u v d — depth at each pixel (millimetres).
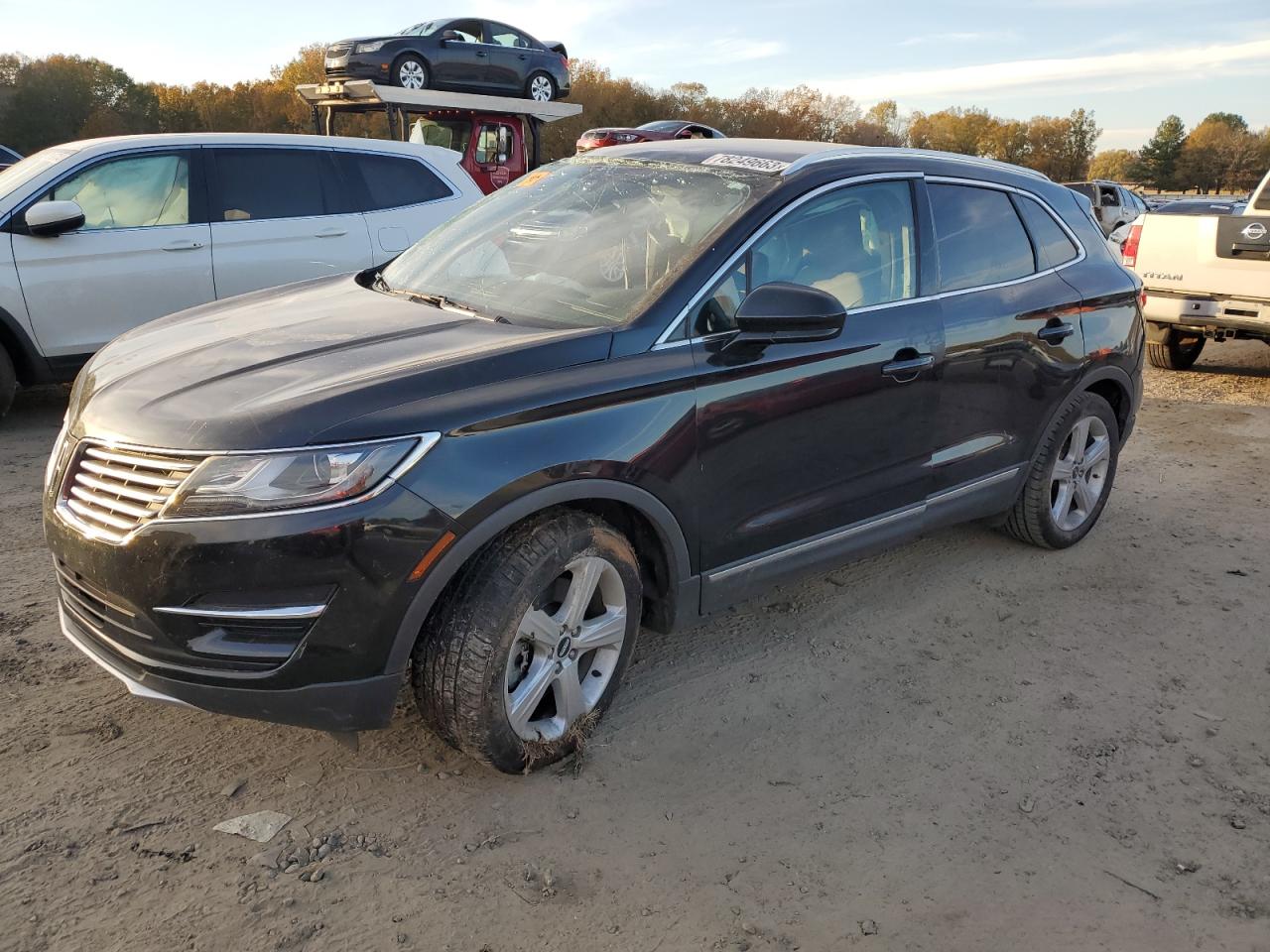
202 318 3438
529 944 2312
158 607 2451
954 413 3930
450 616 2662
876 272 3676
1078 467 4758
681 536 3100
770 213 3338
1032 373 4258
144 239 6281
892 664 3709
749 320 3018
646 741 3146
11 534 4496
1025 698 3512
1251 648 3949
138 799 2740
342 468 2422
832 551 3641
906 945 2361
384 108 14578
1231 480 6098
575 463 2734
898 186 3820
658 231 3377
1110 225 24656
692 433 3029
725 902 2475
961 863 2654
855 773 3031
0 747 2928
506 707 2773
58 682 3295
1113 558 4809
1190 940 2412
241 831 2635
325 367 2750
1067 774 3068
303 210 6848
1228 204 21859
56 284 6027
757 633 3912
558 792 2867
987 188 4230
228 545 2381
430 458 2512
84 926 2291
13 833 2578
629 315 3057
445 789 2850
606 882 2525
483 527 2590
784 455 3326
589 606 3078
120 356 3129
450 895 2451
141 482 2504
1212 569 4715
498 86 16531
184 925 2311
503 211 3949
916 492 3895
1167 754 3207
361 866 2535
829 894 2518
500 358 2768
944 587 4410
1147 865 2676
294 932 2311
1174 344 9383
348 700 2539
